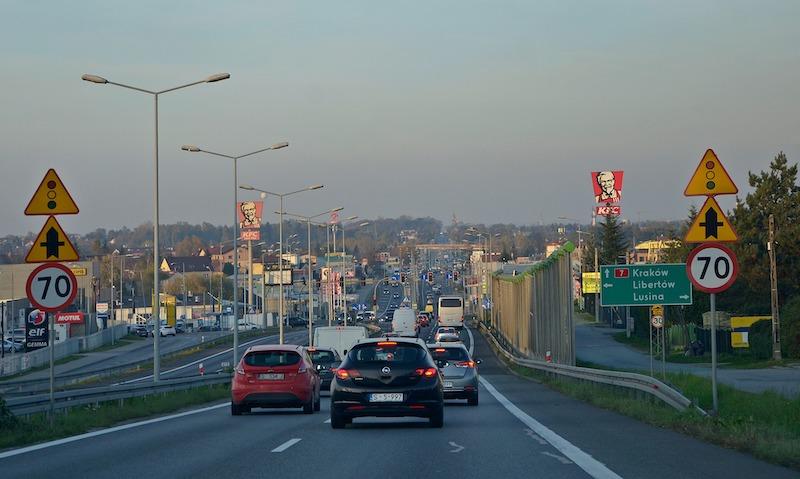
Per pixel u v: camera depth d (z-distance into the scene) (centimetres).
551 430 2058
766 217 8750
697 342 8000
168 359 9075
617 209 10500
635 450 1639
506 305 10538
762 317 8062
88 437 2027
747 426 1812
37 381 5356
